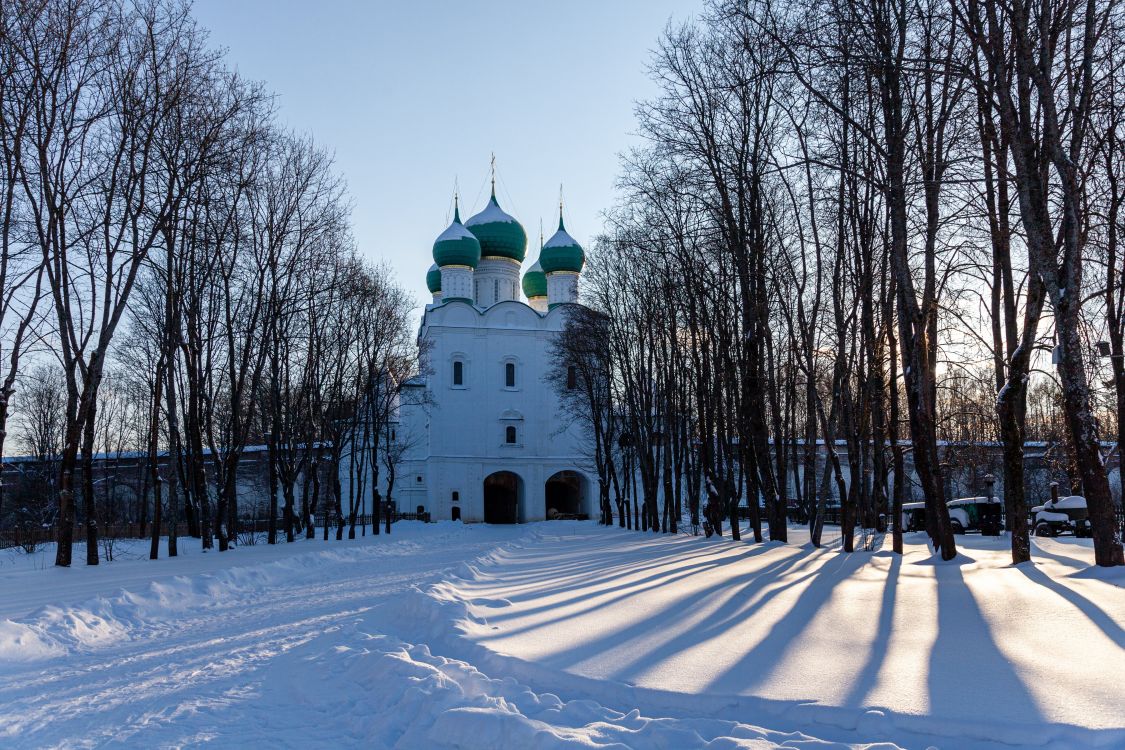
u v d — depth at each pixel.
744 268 24.95
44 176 22.41
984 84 14.31
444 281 76.88
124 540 38.84
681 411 41.69
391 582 19.34
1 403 23.36
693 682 7.00
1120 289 21.62
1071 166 13.68
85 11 22.59
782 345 35.41
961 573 14.43
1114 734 5.22
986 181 16.88
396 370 49.69
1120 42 15.54
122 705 7.79
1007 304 22.11
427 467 72.38
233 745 6.45
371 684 7.94
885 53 15.77
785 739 5.58
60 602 13.33
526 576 18.39
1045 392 35.62
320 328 40.75
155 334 36.00
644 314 43.22
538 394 75.25
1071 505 28.70
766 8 18.69
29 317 23.17
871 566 16.61
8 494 61.22
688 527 48.25
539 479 74.31
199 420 32.75
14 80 21.88
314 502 43.69
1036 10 14.67
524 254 81.56
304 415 42.78
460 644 9.26
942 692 6.31
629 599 12.71
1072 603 10.03
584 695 7.05
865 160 19.89
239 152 28.34
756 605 11.34
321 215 33.94
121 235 24.05
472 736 5.93
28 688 8.71
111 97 23.59
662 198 28.45
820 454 69.38
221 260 31.36
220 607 15.72
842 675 7.00
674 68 24.66
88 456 24.30
